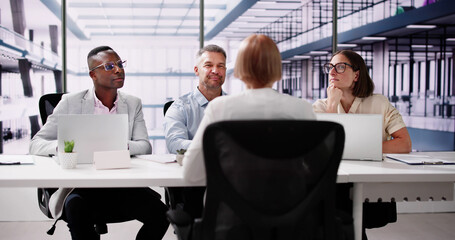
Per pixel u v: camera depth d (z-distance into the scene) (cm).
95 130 175
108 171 157
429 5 456
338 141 117
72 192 180
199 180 135
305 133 109
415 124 464
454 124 459
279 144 109
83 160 174
